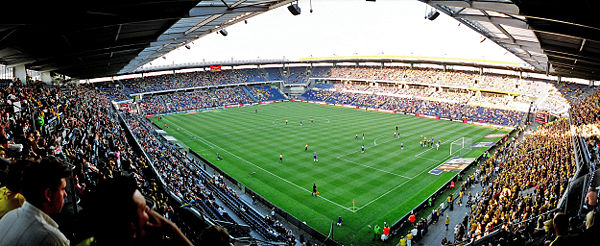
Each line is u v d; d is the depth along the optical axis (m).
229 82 122.62
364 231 27.20
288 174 40.16
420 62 104.62
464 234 24.52
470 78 95.12
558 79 80.38
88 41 22.02
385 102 99.31
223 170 42.41
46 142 15.62
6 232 2.73
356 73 121.94
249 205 31.59
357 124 72.56
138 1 12.56
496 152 47.31
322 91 123.12
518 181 28.27
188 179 32.62
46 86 46.47
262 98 118.25
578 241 3.60
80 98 47.16
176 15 16.33
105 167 16.27
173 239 2.44
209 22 25.88
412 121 76.94
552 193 20.53
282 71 139.12
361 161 44.69
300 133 62.97
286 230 25.73
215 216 23.84
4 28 13.15
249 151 50.81
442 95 94.50
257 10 22.50
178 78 116.06
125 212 1.96
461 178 38.22
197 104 101.06
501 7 14.99
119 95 95.75
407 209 30.81
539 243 10.73
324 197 33.53
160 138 57.28
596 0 11.27
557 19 13.27
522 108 77.00
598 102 50.81
